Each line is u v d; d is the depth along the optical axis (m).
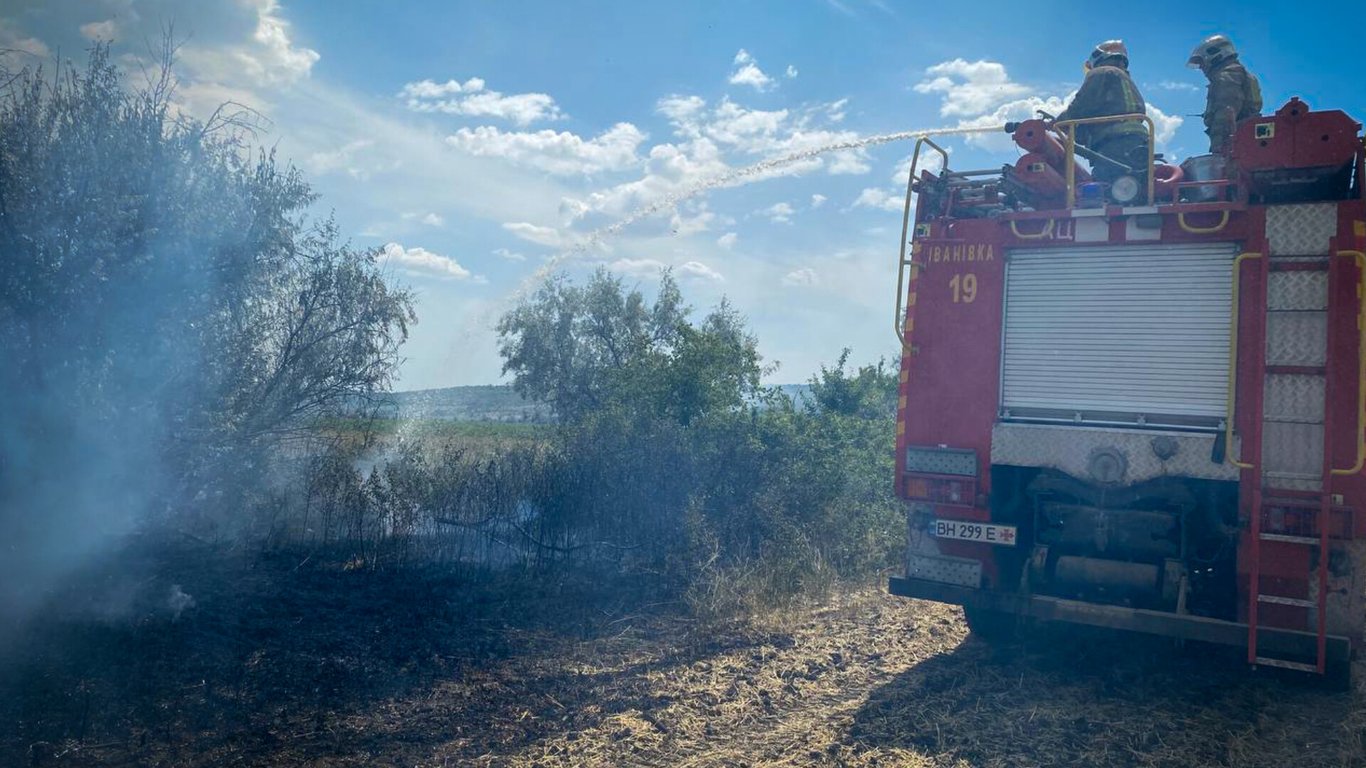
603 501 10.94
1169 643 7.61
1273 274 6.18
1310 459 6.02
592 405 22.44
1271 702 6.35
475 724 5.98
